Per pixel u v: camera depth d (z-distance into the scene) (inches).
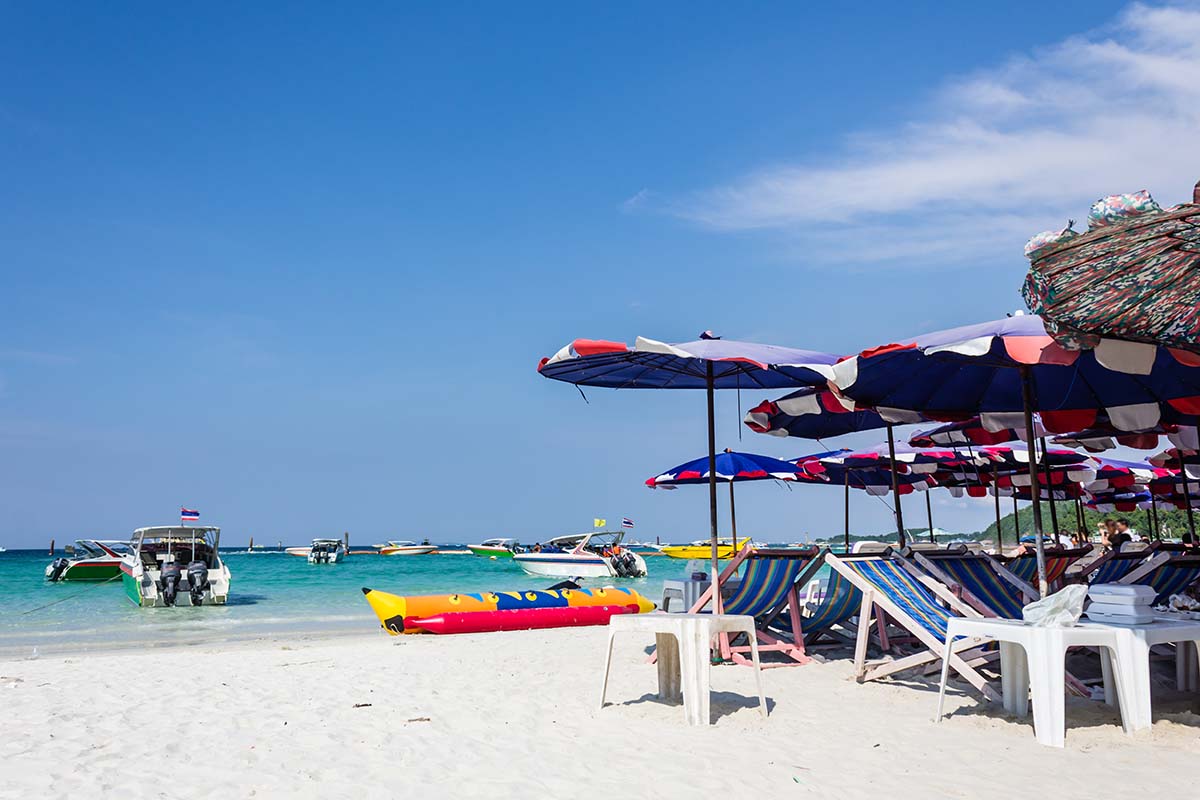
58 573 1347.2
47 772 191.8
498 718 244.2
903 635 357.4
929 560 292.4
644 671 326.3
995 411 300.5
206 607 889.5
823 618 335.9
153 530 914.1
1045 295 157.6
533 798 171.3
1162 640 212.2
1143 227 138.6
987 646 283.0
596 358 296.5
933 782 175.0
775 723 228.8
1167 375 261.3
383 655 408.2
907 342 231.6
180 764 198.4
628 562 1387.8
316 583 1342.3
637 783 179.5
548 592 609.3
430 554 3011.8
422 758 201.8
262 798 173.8
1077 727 215.3
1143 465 522.6
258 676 332.2
